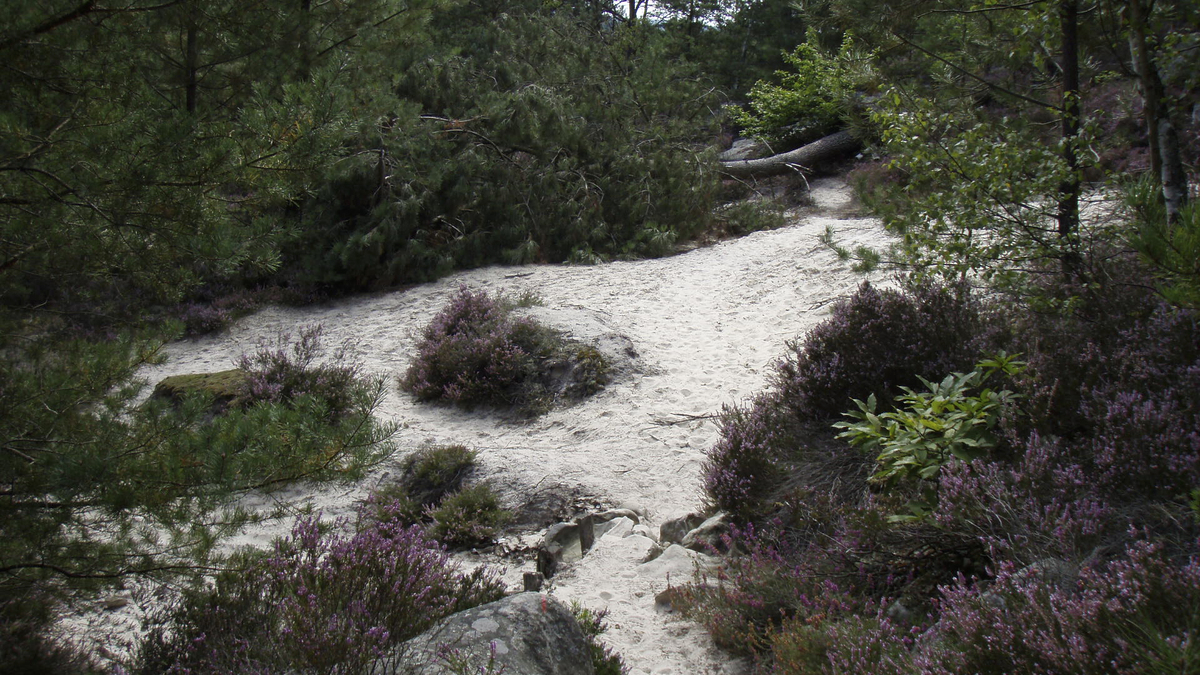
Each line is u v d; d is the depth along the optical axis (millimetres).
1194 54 5371
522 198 14258
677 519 5391
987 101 8016
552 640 3119
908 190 6301
